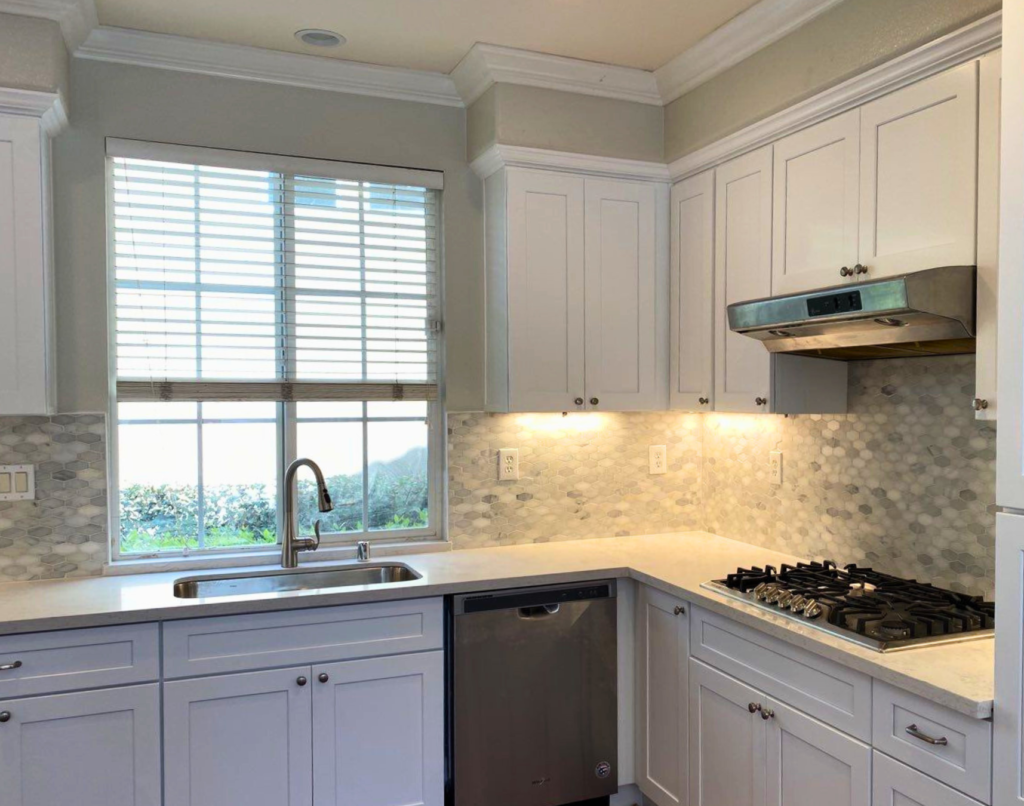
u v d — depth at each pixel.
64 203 2.66
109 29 2.62
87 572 2.69
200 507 2.89
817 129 2.39
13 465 2.59
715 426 3.36
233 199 2.89
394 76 2.99
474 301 3.16
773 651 2.12
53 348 2.60
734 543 3.19
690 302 3.01
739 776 2.26
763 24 2.55
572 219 3.00
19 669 2.15
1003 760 1.52
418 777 2.55
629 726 2.81
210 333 2.87
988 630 1.99
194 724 2.31
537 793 2.69
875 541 2.57
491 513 3.17
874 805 1.81
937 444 2.36
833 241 2.33
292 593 2.43
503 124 2.88
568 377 2.99
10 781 2.15
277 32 2.68
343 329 3.03
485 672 2.61
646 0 2.49
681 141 3.03
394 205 3.10
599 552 3.03
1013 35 1.51
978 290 1.87
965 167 1.92
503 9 2.54
